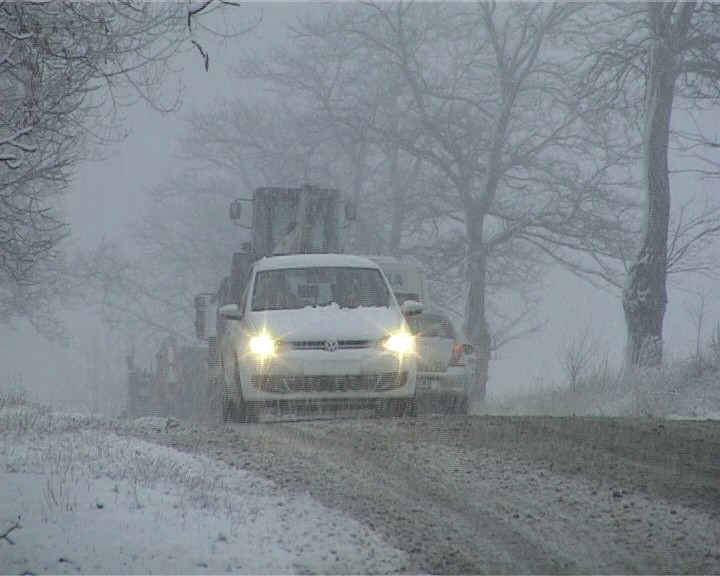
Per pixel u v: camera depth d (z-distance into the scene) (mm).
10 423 55406
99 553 32562
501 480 42438
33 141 57344
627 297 116312
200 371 117250
